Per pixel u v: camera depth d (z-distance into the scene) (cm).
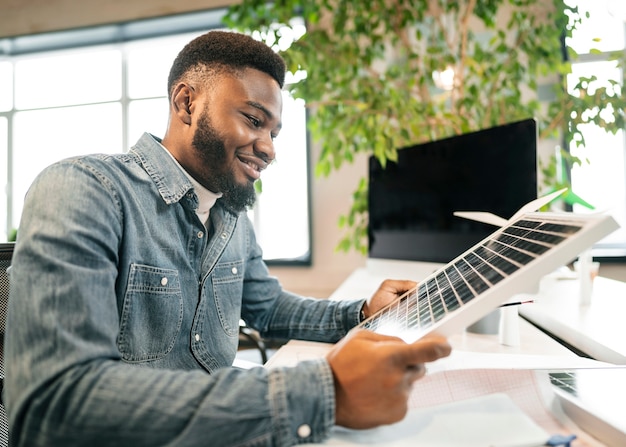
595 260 237
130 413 35
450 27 238
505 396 43
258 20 206
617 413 37
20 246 45
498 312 78
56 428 36
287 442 35
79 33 328
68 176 54
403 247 135
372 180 155
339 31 207
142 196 64
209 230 78
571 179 248
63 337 39
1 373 74
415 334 40
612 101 189
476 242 104
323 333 79
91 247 48
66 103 362
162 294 65
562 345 74
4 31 332
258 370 39
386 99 192
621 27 252
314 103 203
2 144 372
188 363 70
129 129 351
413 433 37
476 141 105
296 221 304
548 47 199
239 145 68
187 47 71
